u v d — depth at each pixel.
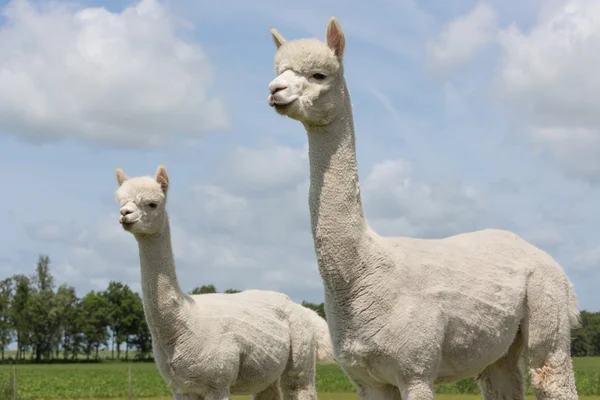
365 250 5.14
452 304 5.36
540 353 5.91
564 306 5.99
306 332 10.00
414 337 5.07
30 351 125.94
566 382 5.87
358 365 5.18
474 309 5.46
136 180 8.55
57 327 111.12
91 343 115.62
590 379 34.31
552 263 6.12
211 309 8.95
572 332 6.27
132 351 138.12
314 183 5.20
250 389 9.41
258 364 9.19
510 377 6.31
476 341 5.50
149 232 8.38
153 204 8.39
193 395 8.72
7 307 110.69
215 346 8.63
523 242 6.23
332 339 5.27
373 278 5.11
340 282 5.12
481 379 6.43
